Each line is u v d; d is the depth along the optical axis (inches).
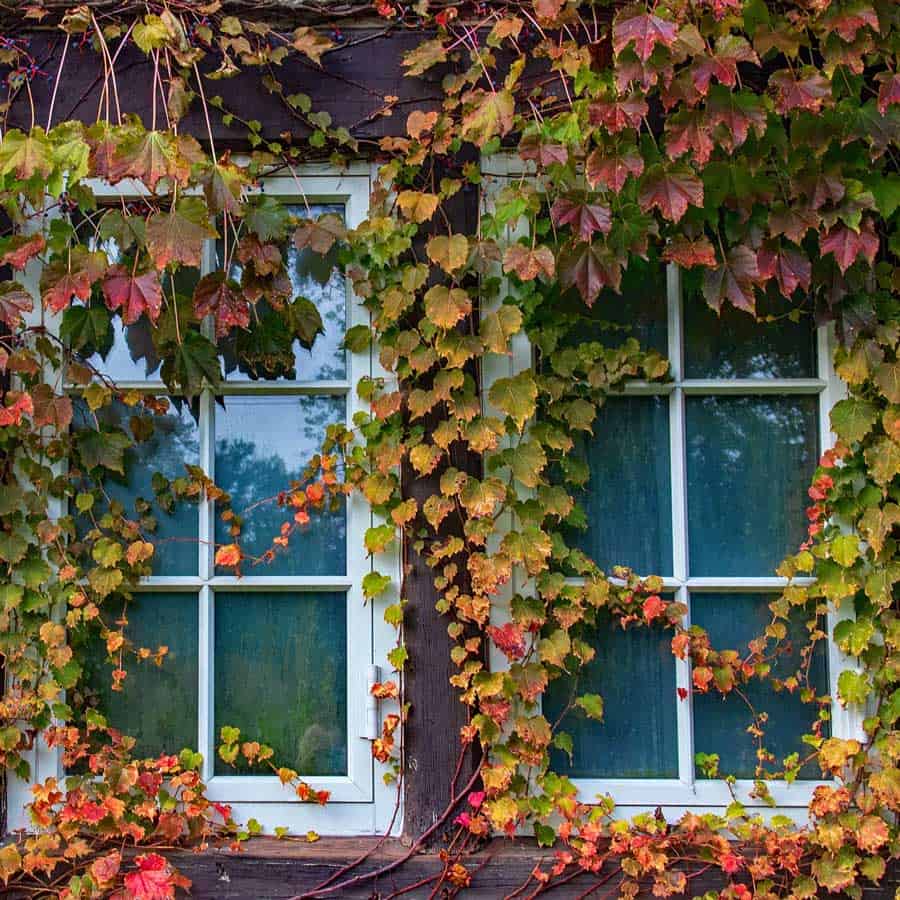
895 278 74.4
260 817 75.4
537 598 75.7
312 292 79.4
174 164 65.0
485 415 76.6
